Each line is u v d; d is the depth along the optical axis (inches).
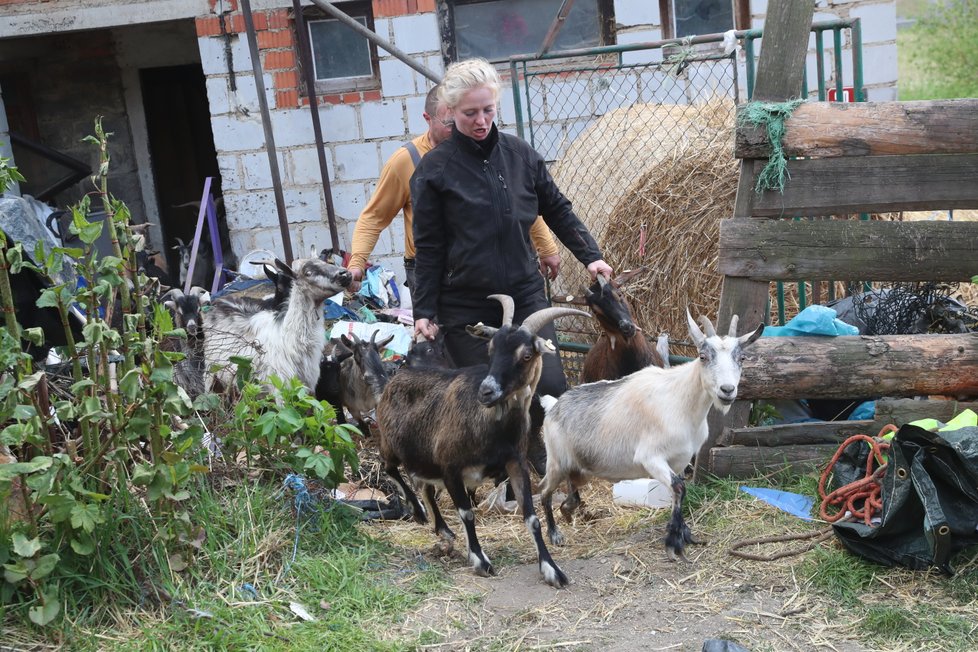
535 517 165.6
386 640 144.5
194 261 353.4
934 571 154.6
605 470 178.9
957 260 193.5
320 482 185.9
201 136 534.0
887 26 328.2
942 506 155.2
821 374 193.0
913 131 190.1
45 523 152.1
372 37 314.8
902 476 155.3
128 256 162.4
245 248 379.2
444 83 184.1
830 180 194.1
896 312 220.1
